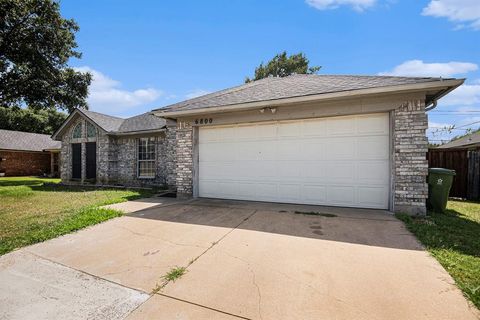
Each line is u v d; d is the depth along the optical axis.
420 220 4.68
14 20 13.20
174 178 10.65
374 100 5.38
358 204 5.71
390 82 5.21
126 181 12.84
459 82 4.47
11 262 3.21
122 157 12.99
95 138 13.18
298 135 6.28
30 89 14.80
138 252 3.43
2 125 29.84
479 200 7.70
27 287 2.61
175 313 2.11
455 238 3.71
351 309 2.08
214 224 4.64
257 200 6.77
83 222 4.76
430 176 5.68
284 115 6.24
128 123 14.20
